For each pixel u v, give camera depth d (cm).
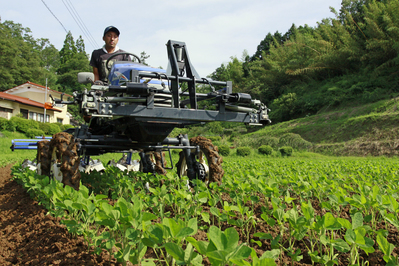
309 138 2759
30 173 430
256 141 2791
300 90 4256
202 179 450
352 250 179
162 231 140
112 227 179
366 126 2427
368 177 517
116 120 436
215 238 110
